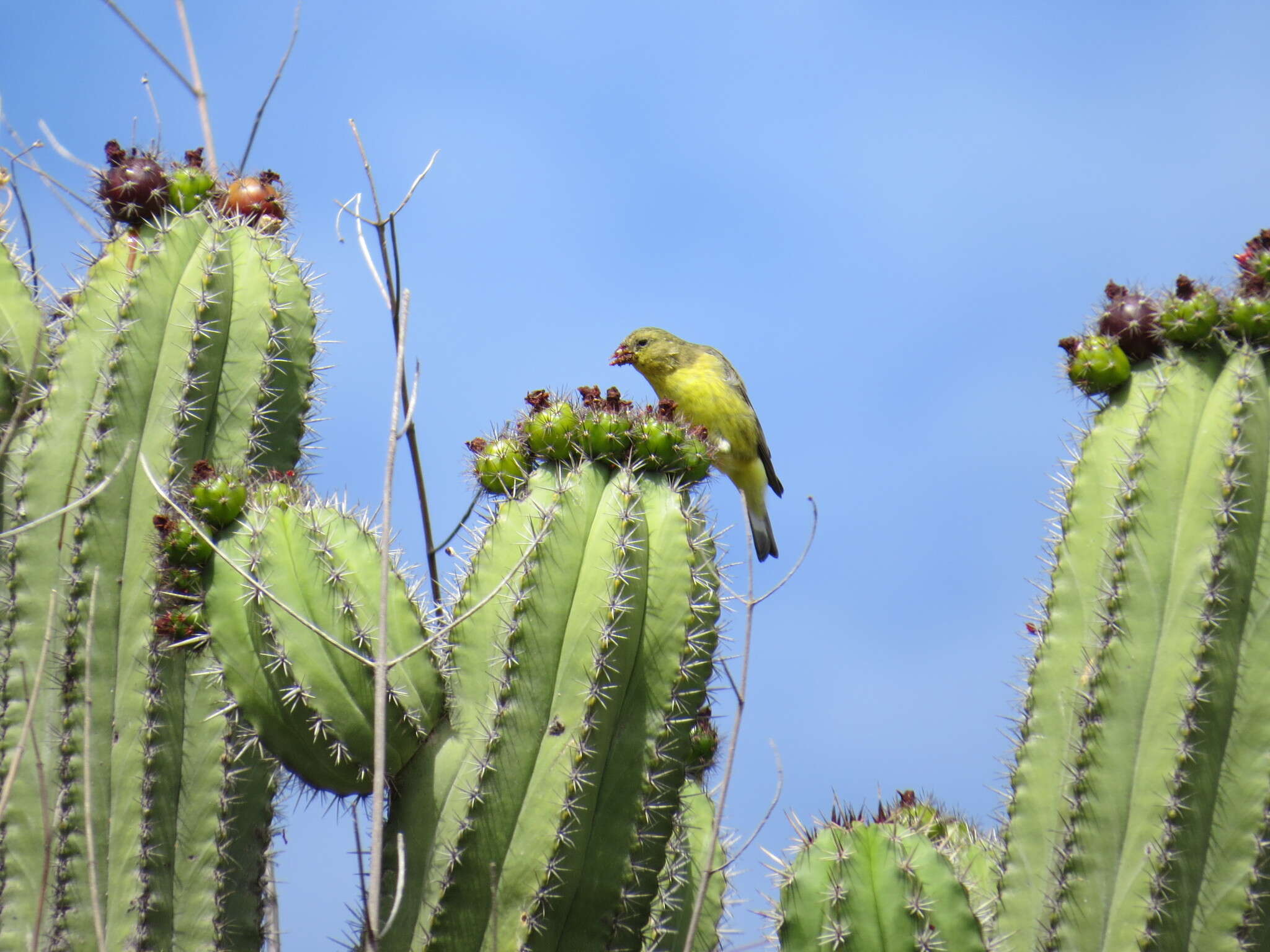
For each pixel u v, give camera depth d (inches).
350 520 318.3
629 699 307.3
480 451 336.2
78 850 341.4
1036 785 317.7
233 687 303.3
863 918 271.4
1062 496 333.7
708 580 318.0
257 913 350.0
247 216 403.5
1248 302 318.7
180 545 310.0
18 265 392.8
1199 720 303.1
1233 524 309.0
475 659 309.6
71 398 368.2
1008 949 311.4
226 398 373.4
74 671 348.8
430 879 299.4
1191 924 302.4
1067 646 321.4
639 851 305.4
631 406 334.3
